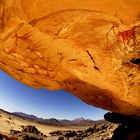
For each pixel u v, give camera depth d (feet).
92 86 27.02
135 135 37.68
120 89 23.08
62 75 26.84
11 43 21.66
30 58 23.97
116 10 15.92
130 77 21.57
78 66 22.81
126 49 19.22
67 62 23.21
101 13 16.48
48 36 19.89
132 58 20.21
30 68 26.09
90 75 23.07
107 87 23.82
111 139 41.55
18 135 79.71
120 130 41.24
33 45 21.99
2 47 22.59
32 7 16.89
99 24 17.60
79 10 16.62
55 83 29.30
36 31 19.60
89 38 19.06
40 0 16.35
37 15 17.49
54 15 17.39
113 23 17.19
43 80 28.53
